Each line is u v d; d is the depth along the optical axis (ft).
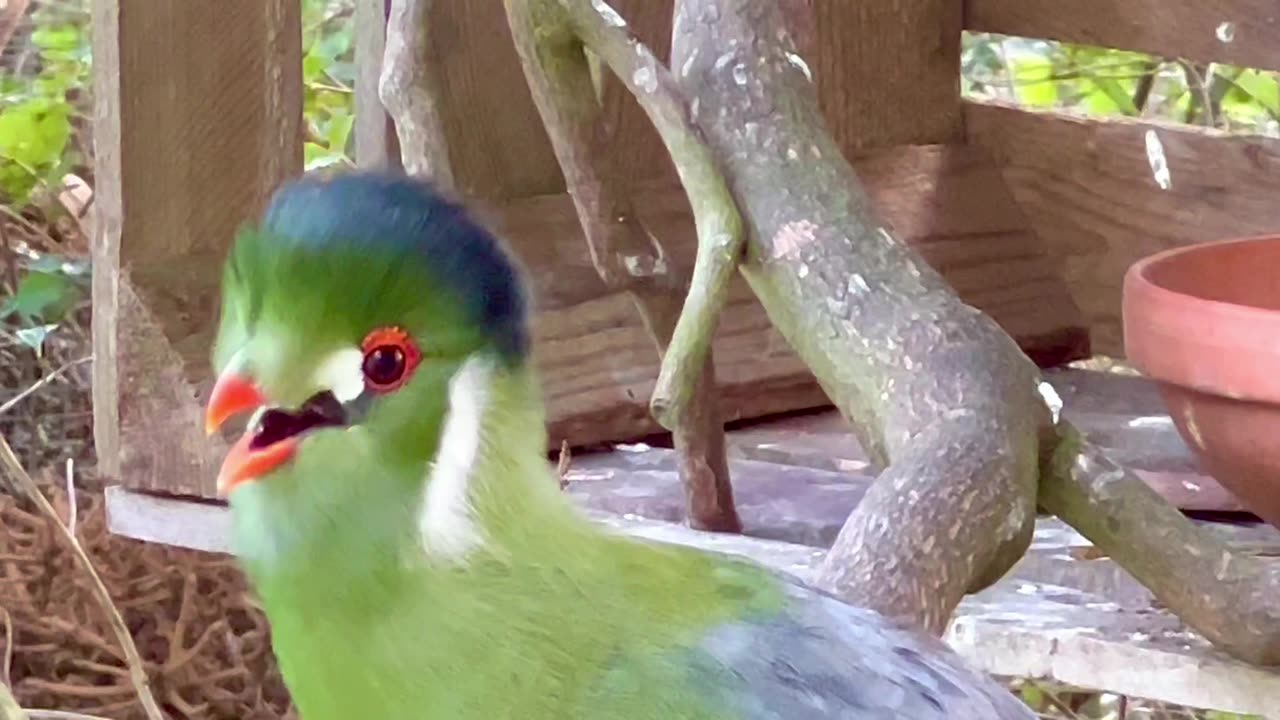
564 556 3.63
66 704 9.58
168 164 6.97
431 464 3.56
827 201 5.69
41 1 11.60
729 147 5.78
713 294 5.52
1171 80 12.32
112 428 7.02
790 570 5.31
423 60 6.01
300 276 3.52
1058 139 8.95
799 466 7.35
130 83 6.85
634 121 7.84
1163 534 5.25
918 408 5.24
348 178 3.64
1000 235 8.96
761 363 7.98
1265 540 6.42
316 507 3.54
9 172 10.90
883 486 4.99
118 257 6.90
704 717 3.55
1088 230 8.94
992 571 4.95
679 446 6.05
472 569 3.55
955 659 4.03
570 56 5.83
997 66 12.35
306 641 3.62
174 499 6.97
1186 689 5.23
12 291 10.78
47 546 9.68
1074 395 8.30
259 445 3.54
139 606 9.80
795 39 6.12
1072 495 5.31
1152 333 6.02
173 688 9.62
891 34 8.80
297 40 7.24
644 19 7.77
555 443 7.26
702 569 3.85
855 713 3.67
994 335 5.42
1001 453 5.05
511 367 3.66
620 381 7.47
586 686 3.54
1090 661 5.34
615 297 7.56
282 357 3.53
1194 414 5.98
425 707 3.56
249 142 7.17
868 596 4.63
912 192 8.80
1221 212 8.61
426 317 3.54
